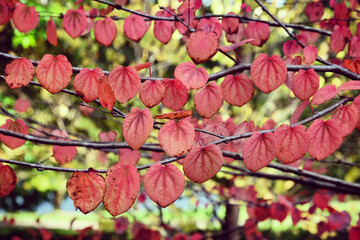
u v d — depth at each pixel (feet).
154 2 11.73
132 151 5.68
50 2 12.23
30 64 4.43
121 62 13.87
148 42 12.84
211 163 4.34
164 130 4.31
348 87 4.33
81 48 13.17
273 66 4.50
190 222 14.61
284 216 8.93
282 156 4.36
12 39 12.38
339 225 8.45
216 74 4.62
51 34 5.60
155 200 4.30
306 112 12.70
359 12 6.22
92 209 4.29
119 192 4.31
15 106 8.27
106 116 9.34
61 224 29.63
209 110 4.50
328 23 6.41
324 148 4.37
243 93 4.59
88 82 4.45
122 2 5.66
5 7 5.43
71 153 5.66
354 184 6.66
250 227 10.18
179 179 4.32
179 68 4.42
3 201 32.81
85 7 10.23
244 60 10.33
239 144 4.90
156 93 4.39
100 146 4.85
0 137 5.24
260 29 5.60
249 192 10.56
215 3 8.25
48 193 33.42
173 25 5.68
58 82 4.44
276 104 15.01
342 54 7.63
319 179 6.57
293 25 5.61
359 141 10.29
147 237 10.84
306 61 4.92
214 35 4.42
